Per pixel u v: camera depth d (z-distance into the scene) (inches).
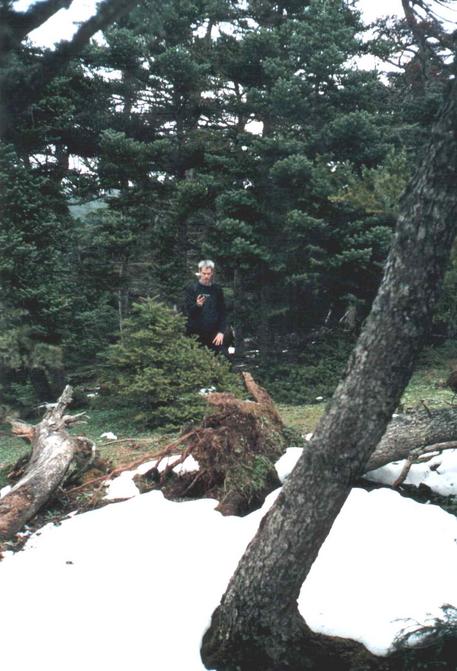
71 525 206.7
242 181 557.9
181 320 350.9
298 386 480.4
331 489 131.6
